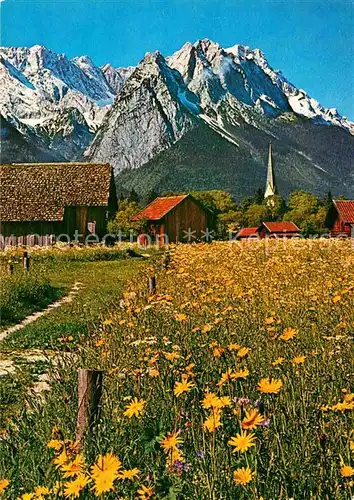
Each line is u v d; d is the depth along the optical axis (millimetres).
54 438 4340
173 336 7633
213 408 3596
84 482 3133
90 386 4695
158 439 4000
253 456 3592
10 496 4027
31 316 16359
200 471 3514
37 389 8008
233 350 5875
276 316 8305
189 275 14953
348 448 3705
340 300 9094
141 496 3162
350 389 5047
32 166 61969
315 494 3371
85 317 14766
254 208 135750
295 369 5258
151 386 5395
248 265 19203
